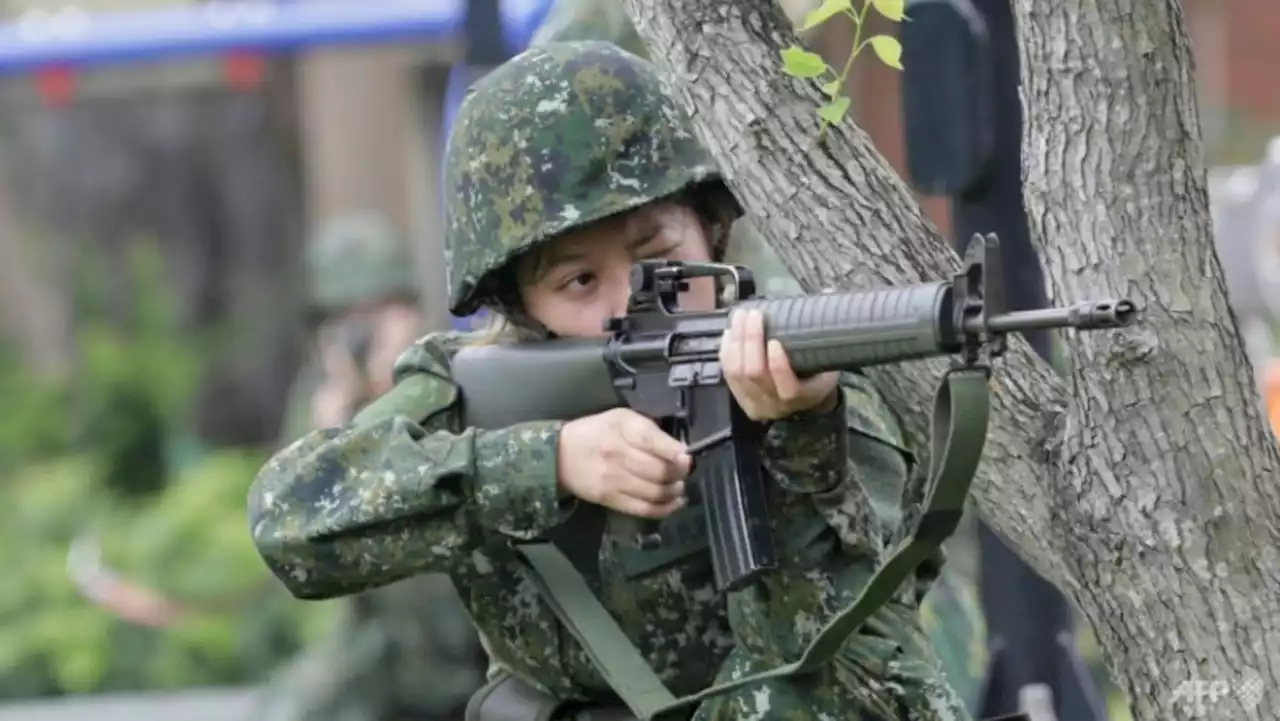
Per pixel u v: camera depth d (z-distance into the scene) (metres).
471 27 13.50
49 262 39.06
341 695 13.29
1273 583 5.73
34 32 25.77
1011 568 9.78
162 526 24.52
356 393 17.23
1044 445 6.05
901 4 5.98
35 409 32.31
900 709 6.31
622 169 6.50
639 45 10.79
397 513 6.46
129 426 31.77
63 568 24.41
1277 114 29.44
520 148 6.54
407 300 17.72
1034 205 5.92
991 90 9.43
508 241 6.52
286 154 39.19
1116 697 15.05
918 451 6.43
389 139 33.22
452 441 6.49
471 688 13.27
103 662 22.56
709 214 6.92
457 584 6.91
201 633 22.78
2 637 23.00
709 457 6.01
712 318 6.04
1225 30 29.72
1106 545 5.84
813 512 6.10
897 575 5.52
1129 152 5.74
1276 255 14.09
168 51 25.67
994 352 5.25
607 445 6.14
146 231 39.66
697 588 6.55
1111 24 5.71
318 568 6.59
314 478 6.61
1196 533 5.72
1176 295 5.72
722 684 6.07
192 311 39.31
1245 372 5.81
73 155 39.59
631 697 6.35
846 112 6.36
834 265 6.27
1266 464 5.77
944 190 9.49
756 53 6.33
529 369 6.60
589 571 6.65
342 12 25.53
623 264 6.63
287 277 39.25
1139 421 5.75
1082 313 4.96
